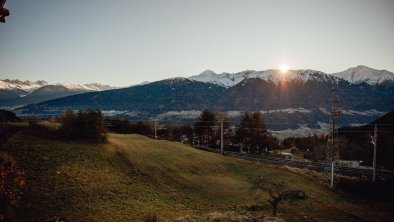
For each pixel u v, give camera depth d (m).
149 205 39.19
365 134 108.50
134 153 59.78
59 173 41.72
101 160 50.66
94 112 61.03
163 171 53.66
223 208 41.59
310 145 126.94
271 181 57.03
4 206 27.38
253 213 39.50
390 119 118.69
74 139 57.28
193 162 63.47
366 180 59.62
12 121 67.38
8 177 27.83
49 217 31.08
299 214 42.06
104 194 39.47
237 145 113.81
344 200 52.56
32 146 48.78
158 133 125.38
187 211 39.16
